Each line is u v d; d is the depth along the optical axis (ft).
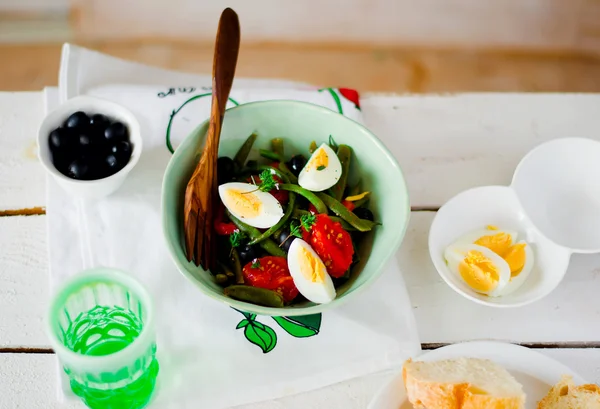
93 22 4.67
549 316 2.50
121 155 2.52
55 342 2.03
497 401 2.09
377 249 2.36
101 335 2.32
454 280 2.44
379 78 4.62
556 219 2.61
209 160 2.32
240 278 2.35
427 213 2.71
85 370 2.04
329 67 4.65
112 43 4.65
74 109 2.57
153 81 3.01
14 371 2.32
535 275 2.49
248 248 2.36
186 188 2.34
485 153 2.88
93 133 2.53
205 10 4.70
